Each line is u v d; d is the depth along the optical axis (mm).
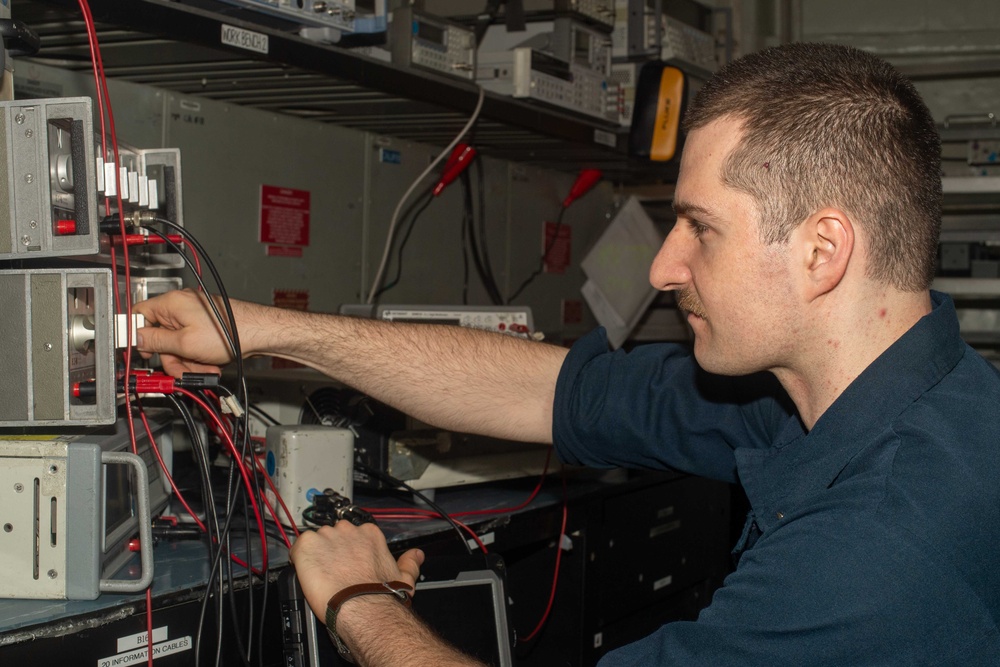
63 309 939
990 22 3123
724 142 862
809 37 3289
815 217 828
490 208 2297
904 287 852
